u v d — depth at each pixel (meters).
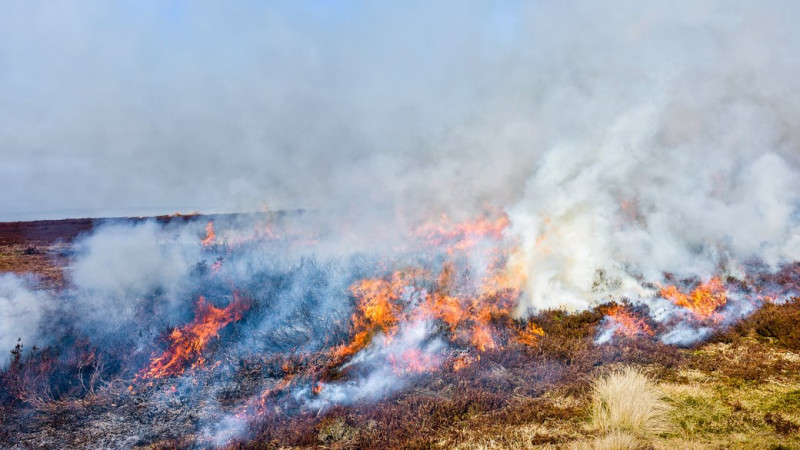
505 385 7.11
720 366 7.52
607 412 5.99
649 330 9.25
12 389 7.16
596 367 7.67
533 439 5.59
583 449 5.12
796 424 5.61
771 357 7.85
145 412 6.80
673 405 6.29
